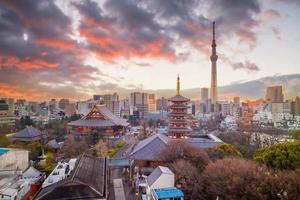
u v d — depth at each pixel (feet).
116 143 435.94
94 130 504.02
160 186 195.21
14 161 275.18
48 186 193.26
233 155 252.21
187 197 192.13
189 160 228.63
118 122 578.25
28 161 290.97
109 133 525.75
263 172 183.11
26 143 407.85
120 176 274.57
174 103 403.13
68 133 523.29
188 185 197.36
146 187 211.61
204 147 294.25
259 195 162.09
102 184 201.67
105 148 391.86
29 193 213.46
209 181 189.57
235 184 172.55
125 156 305.12
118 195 222.48
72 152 364.38
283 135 550.36
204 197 188.75
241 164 192.13
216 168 194.49
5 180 228.02
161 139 283.38
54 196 172.76
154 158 251.80
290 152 205.36
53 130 552.82
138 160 260.83
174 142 248.73
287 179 168.25
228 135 468.75
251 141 483.51
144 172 245.86
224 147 267.39
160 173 199.41
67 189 176.96
